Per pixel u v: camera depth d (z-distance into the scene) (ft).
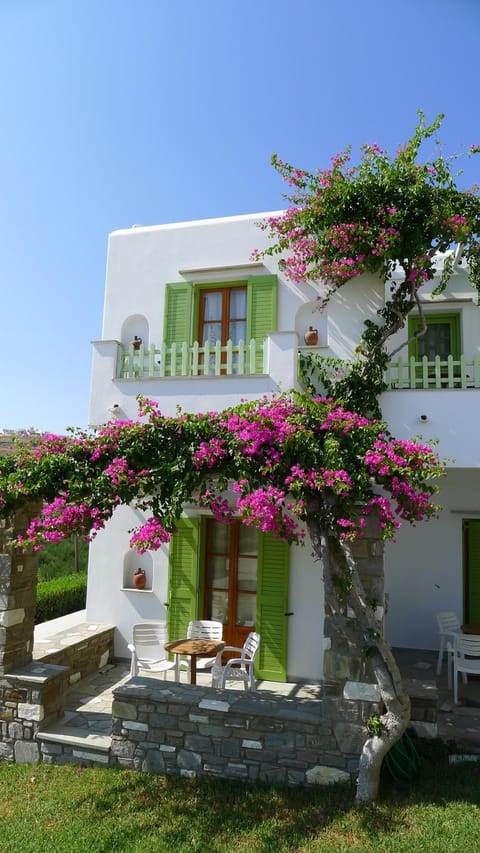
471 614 32.14
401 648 32.30
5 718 19.94
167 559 28.48
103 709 22.18
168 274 29.96
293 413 18.12
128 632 28.48
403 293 25.40
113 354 26.20
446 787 16.58
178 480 18.12
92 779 17.74
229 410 19.10
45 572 57.72
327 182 25.13
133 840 14.70
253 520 16.88
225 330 29.35
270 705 17.88
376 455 16.43
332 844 14.21
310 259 26.58
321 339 27.58
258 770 17.20
